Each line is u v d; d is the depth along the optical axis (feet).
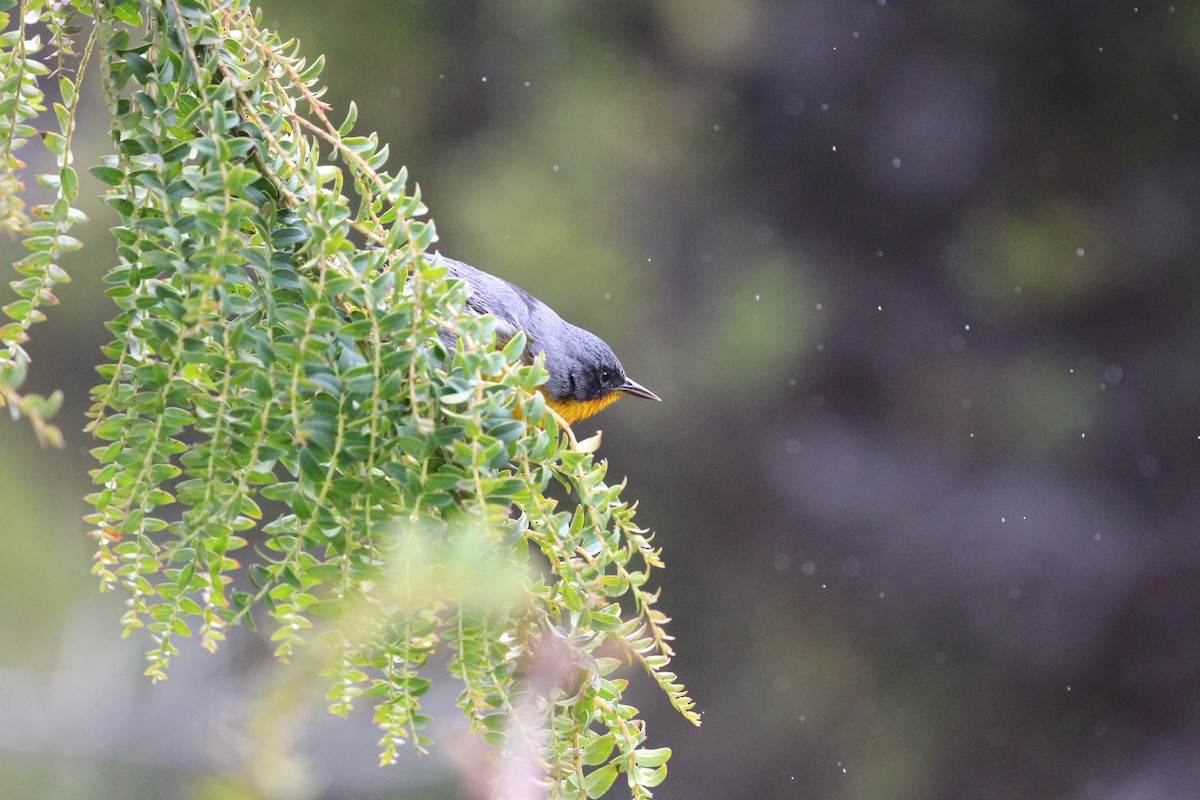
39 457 44.39
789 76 57.62
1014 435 52.95
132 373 8.32
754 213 57.62
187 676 35.88
